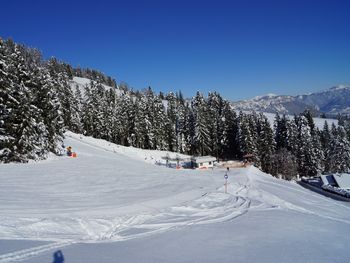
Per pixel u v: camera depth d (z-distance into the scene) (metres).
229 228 16.52
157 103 88.06
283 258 11.36
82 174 35.38
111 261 10.45
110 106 93.00
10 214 16.70
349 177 59.47
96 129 86.31
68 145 60.91
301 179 74.75
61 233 14.22
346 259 11.60
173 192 28.38
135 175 38.03
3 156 38.59
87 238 13.75
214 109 96.38
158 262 10.60
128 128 85.25
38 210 18.41
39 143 43.09
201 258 11.20
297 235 15.41
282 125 90.62
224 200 26.66
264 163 79.06
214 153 90.81
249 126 81.12
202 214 20.81
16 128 39.41
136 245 12.80
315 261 11.16
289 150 84.75
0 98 38.41
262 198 30.78
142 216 18.83
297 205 30.56
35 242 12.12
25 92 40.50
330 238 15.24
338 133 84.06
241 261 10.91
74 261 10.18
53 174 33.81
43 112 47.16
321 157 79.81
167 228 16.27
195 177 41.19
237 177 45.38
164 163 72.56
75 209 19.53
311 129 98.00
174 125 101.00
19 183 27.75
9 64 40.34
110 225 16.41
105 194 25.83
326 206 34.62
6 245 11.48
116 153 66.44
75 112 84.56
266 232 15.73
